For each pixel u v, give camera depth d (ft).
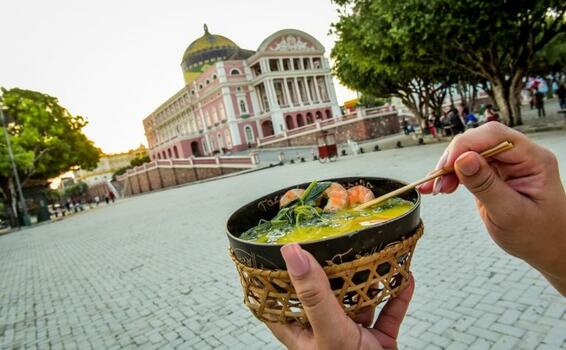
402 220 2.38
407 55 41.24
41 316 15.98
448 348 8.25
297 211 3.24
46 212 109.70
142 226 38.63
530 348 7.63
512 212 2.20
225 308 12.96
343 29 44.19
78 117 123.44
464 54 42.06
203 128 182.29
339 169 48.11
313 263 2.05
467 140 2.38
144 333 12.27
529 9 34.63
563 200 2.27
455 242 14.44
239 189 54.75
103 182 221.05
